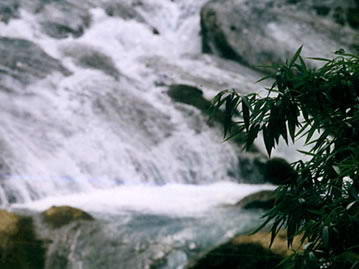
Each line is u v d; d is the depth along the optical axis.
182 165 10.14
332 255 3.04
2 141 9.16
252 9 15.09
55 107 10.48
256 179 9.91
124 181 9.53
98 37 14.09
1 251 5.79
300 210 3.23
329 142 3.38
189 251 6.19
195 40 15.62
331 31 14.73
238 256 5.98
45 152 9.35
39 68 11.61
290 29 14.66
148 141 10.34
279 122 3.25
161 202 8.34
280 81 3.24
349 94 3.20
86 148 9.78
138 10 16.05
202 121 10.90
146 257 6.07
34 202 8.20
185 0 16.73
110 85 11.77
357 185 3.06
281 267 5.54
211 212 7.76
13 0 14.00
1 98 10.24
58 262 5.89
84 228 6.51
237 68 13.72
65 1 14.80
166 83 12.25
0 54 11.70
